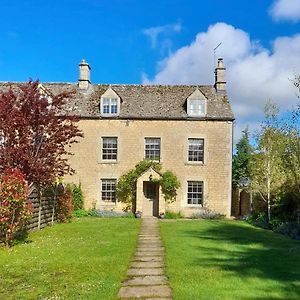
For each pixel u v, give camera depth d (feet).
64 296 21.85
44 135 50.16
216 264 31.32
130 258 33.81
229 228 62.75
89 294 22.25
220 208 87.56
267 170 73.41
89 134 89.35
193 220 78.69
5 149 46.47
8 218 38.47
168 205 87.20
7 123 45.55
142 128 89.10
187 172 88.17
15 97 48.26
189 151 88.94
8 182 38.93
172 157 88.48
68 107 90.43
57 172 55.06
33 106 48.67
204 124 88.69
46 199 60.80
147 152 89.15
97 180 88.74
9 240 41.04
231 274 27.73
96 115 89.04
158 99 92.73
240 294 22.57
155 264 31.55
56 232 52.90
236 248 40.45
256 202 78.89
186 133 88.63
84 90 94.17
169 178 85.61
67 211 70.13
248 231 59.06
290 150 63.87
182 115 88.74
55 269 29.04
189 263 31.60
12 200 38.86
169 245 41.32
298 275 27.76
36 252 36.42
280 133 71.97
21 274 27.45
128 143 88.94
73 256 34.37
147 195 88.74
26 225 50.39
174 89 95.30
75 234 50.78
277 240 48.34
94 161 88.99
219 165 88.07
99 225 63.41
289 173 69.15
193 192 88.38
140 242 44.19
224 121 88.63
